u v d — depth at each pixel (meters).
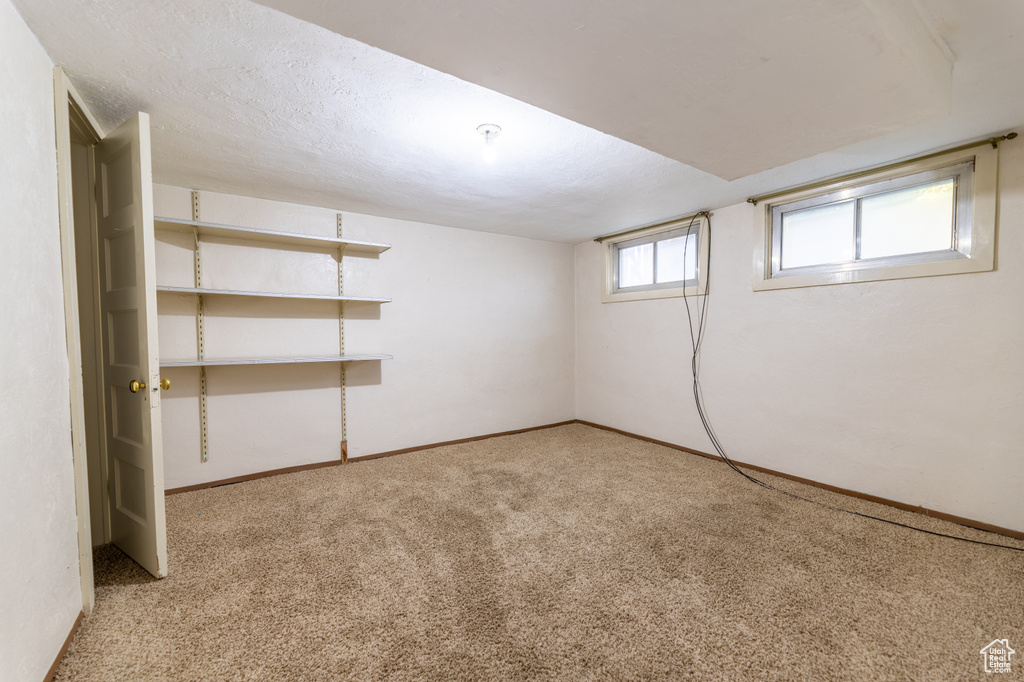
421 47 1.11
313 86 1.59
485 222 3.65
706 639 1.37
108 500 2.02
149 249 1.59
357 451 3.35
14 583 1.04
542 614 1.49
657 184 2.68
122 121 1.85
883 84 1.27
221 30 1.28
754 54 1.13
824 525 2.16
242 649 1.33
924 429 2.28
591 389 4.48
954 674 1.22
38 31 1.24
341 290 3.25
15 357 1.08
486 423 4.05
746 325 3.09
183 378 2.69
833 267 2.63
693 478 2.88
